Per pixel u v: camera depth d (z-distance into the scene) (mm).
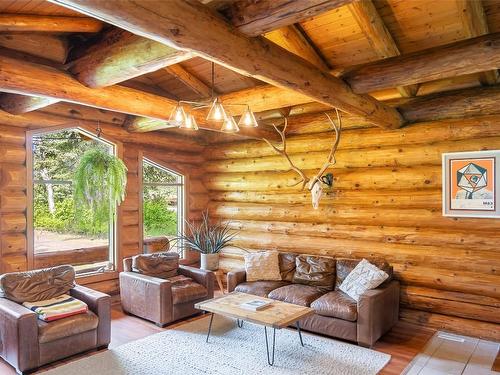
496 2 3393
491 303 4391
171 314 4781
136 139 6098
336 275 5137
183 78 5281
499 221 4410
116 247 5789
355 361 3773
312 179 5398
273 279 5402
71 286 4336
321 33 4195
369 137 5332
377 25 3637
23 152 4805
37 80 3092
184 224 6914
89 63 3178
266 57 2703
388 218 5145
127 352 3969
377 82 3533
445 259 4668
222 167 7066
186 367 3637
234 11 2270
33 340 3527
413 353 3984
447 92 4809
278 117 6246
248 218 6730
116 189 5273
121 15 1848
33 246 4895
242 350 4027
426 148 4883
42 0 3143
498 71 4402
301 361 3768
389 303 4496
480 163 4516
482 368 3645
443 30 3822
